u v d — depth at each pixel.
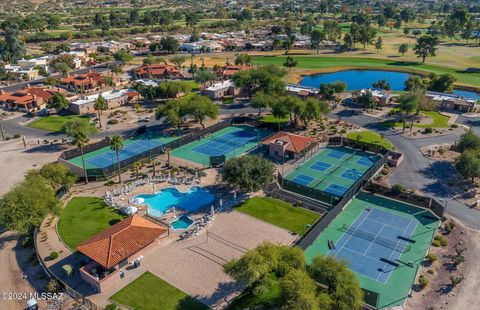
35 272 64.88
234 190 90.44
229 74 194.12
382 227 77.44
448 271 64.56
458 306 57.41
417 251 70.06
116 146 95.50
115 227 70.19
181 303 58.06
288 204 84.88
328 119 138.50
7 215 69.44
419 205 84.31
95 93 172.38
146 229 69.31
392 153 107.25
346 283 54.09
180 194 89.19
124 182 95.00
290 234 74.44
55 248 70.69
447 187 91.69
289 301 49.91
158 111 129.00
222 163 103.69
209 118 139.50
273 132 127.81
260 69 162.88
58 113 148.62
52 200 76.56
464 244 71.38
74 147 116.44
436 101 147.75
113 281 62.09
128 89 173.62
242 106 155.38
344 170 102.12
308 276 55.44
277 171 101.12
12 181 96.56
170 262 66.81
